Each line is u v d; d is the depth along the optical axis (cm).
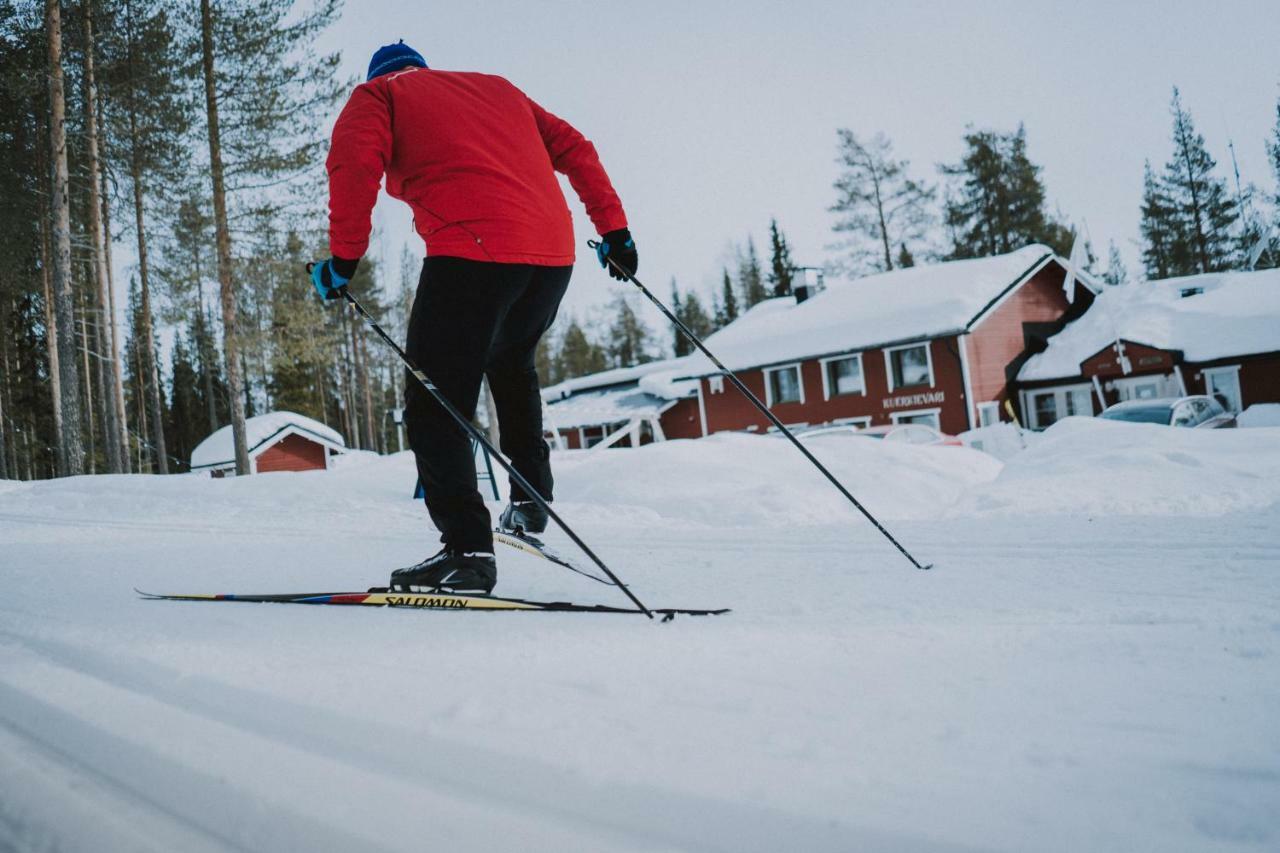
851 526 337
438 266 208
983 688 109
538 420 249
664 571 240
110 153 1959
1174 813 71
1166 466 543
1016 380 2527
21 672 150
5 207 2169
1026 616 150
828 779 83
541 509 247
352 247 200
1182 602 152
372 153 199
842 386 2628
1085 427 698
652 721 102
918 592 181
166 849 82
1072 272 2617
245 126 1711
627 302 5916
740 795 80
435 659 140
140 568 303
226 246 1722
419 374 199
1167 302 2478
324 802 87
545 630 161
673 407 3023
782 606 176
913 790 79
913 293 2661
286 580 263
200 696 127
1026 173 4141
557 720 104
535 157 222
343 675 131
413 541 370
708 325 6159
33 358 3700
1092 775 80
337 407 5319
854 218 3934
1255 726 89
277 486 794
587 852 73
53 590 256
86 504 759
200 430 5034
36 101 2033
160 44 1828
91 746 111
